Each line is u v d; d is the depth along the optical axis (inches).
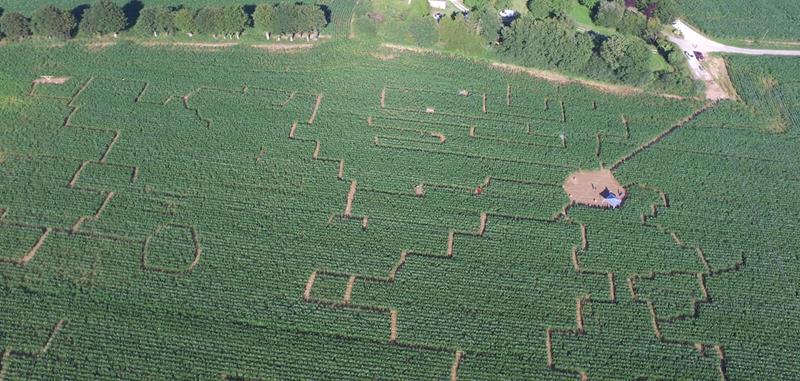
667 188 3412.9
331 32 4453.7
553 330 2687.0
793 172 3577.8
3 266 2711.6
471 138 3666.3
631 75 4121.6
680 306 2812.5
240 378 2423.7
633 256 3009.4
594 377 2524.6
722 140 3782.0
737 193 3410.4
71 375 2358.5
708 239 3129.9
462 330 2637.8
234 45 4279.0
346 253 2908.5
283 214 3073.3
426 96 3976.4
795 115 4035.4
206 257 2829.7
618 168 3523.6
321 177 3309.5
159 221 2984.7
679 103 4089.6
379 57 4281.5
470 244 2994.6
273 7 4259.4
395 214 3129.9
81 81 3841.0
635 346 2637.8
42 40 4128.9
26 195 3048.7
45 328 2500.0
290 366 2461.9
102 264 2760.8
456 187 3329.2
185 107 3725.4
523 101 4023.1
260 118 3681.1
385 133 3654.0
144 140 3447.3
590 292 2837.1
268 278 2770.7
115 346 2459.4
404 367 2496.3
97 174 3201.3
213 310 2625.5
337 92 3946.9
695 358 2615.7
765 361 2610.7
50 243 2827.3
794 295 2881.4
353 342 2561.5
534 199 3282.5
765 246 3112.7
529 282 2847.0
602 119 3917.3
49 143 3361.2
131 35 4266.7
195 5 4618.6
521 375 2507.4
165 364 2423.7
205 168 3304.6
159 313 2593.5
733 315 2780.5
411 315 2677.2
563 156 3590.1
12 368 2361.0
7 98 3644.2
